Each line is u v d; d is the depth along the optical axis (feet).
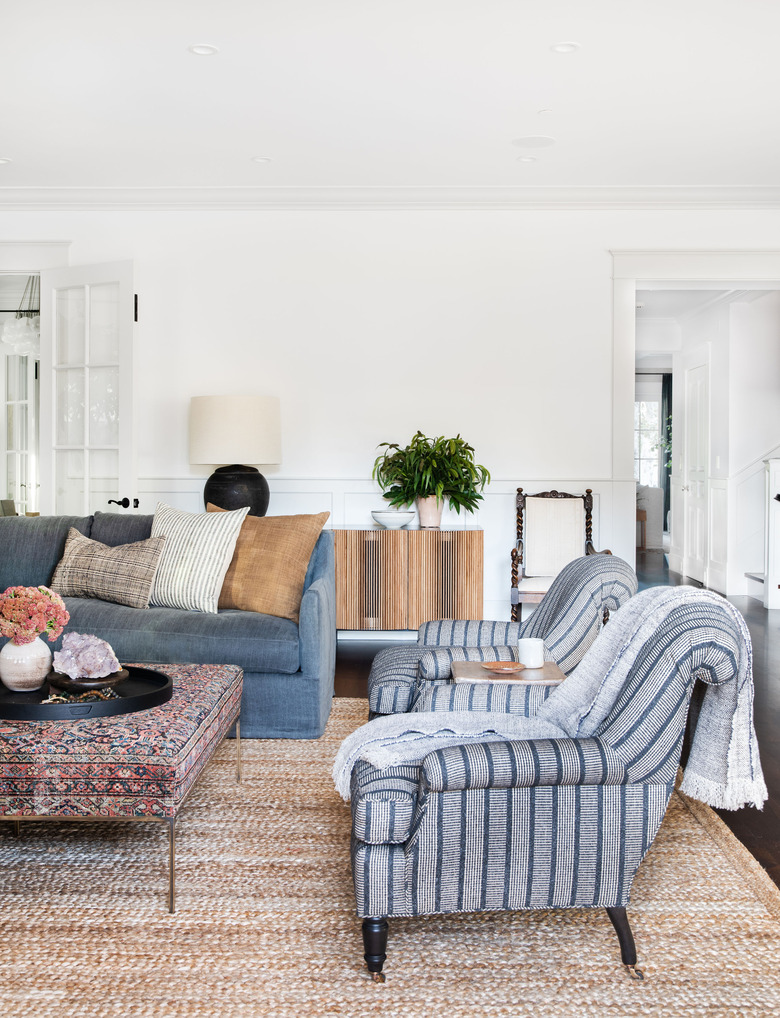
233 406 14.62
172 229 16.97
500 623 9.67
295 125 13.17
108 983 5.63
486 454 16.94
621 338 16.75
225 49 10.66
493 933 6.29
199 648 10.52
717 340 23.50
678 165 14.93
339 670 14.42
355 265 16.89
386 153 14.42
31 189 16.31
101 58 10.91
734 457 22.62
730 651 5.51
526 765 5.54
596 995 5.53
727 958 5.95
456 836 5.65
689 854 7.64
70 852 7.60
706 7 9.63
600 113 12.66
